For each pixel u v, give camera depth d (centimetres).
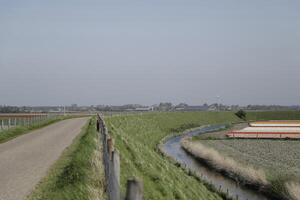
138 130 6619
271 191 2450
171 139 6881
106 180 1212
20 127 4181
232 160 3394
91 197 1158
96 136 2962
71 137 3344
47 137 3384
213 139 6394
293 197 2239
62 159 1953
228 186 2694
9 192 1289
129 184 379
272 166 3384
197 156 4075
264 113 16562
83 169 1455
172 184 1895
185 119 11094
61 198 1145
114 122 6169
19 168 1750
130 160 2022
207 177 2991
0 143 2900
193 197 2016
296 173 2959
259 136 6731
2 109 13725
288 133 6806
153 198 1508
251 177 2720
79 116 9575
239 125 11312
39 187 1332
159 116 9975
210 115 13650
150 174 1877
